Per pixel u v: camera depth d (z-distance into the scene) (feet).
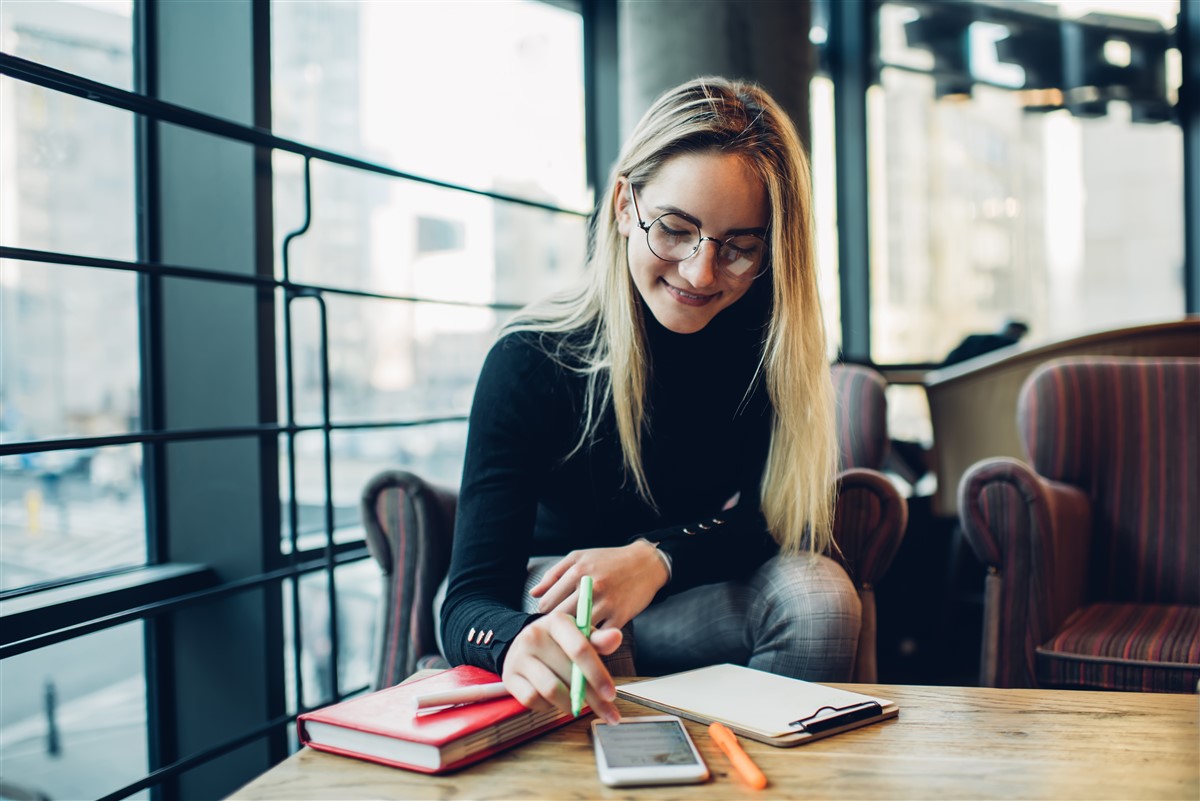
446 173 8.35
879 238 12.40
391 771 2.47
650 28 7.75
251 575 5.69
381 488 4.68
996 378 8.90
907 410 11.80
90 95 4.08
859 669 4.72
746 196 3.38
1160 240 13.62
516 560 3.45
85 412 5.67
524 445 3.67
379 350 8.01
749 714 2.79
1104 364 6.13
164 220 5.83
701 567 3.85
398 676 4.67
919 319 12.73
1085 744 2.61
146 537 5.82
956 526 9.10
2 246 3.87
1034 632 4.94
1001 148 13.10
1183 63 13.58
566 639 2.58
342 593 7.27
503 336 3.96
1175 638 4.68
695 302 3.55
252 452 5.68
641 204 3.51
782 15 7.91
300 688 5.64
